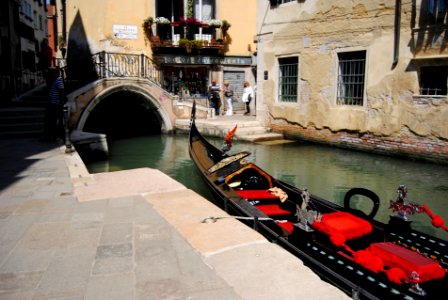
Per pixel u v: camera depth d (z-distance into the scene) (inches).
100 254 122.5
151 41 623.8
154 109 572.4
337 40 418.6
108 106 653.9
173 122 579.8
